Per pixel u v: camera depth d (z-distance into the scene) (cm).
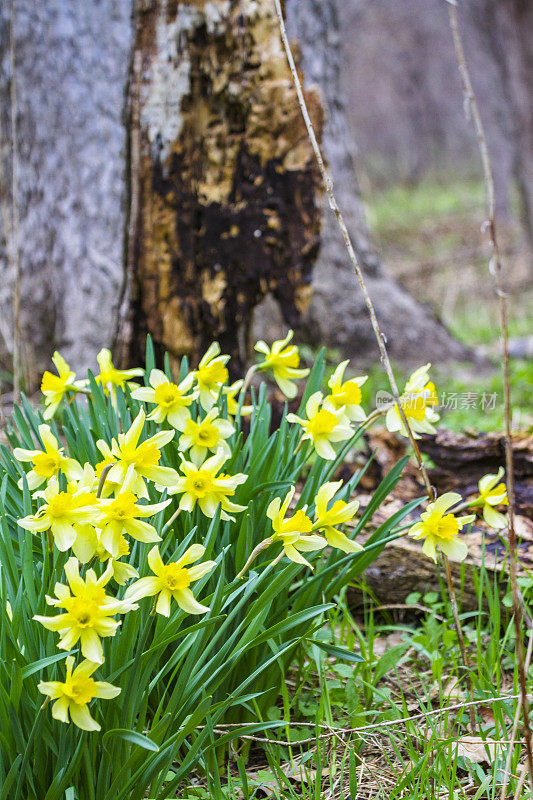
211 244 260
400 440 265
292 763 191
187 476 184
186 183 255
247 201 259
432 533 190
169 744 179
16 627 177
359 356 479
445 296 888
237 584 186
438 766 192
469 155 1992
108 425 199
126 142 257
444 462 249
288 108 254
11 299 385
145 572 181
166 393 191
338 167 495
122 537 176
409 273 1038
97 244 401
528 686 208
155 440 182
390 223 1373
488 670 204
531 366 483
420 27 1786
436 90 1903
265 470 198
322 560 208
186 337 263
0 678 177
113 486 180
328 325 470
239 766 187
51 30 396
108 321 395
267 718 202
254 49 250
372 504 200
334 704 205
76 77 401
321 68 473
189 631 178
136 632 178
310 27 460
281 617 198
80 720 173
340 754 199
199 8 245
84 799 181
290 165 258
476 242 1180
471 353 530
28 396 371
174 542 195
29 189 393
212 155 255
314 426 194
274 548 196
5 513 191
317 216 268
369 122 2041
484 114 1595
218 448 188
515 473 245
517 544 228
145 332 265
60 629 172
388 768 197
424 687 210
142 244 258
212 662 183
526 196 793
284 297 271
